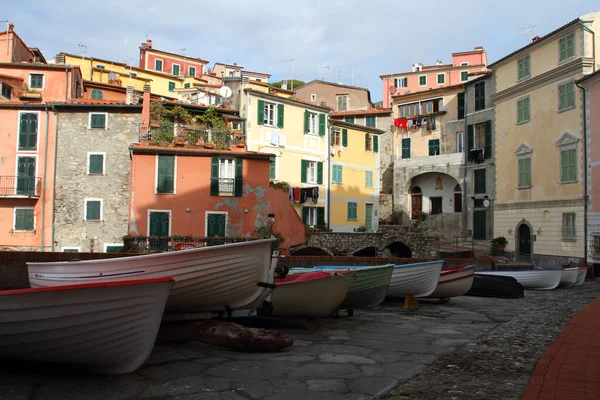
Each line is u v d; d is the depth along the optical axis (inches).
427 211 1879.9
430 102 1895.9
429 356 322.0
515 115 1512.1
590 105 1246.9
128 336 256.1
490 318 519.8
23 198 1211.2
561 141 1330.0
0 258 536.7
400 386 252.7
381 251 1374.3
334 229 1558.8
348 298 506.9
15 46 1566.2
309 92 2364.7
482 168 1658.5
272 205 1177.4
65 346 248.8
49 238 1216.8
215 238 1096.2
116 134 1246.9
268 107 1428.4
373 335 403.9
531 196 1438.2
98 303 244.4
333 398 232.7
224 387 247.9
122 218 1224.8
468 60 2541.8
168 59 2807.6
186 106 1353.3
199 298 365.4
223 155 1158.3
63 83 1448.1
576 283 1061.8
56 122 1248.2
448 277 655.1
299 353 329.1
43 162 1235.9
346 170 1615.4
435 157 1818.4
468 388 239.3
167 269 346.6
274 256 402.9
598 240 1212.5
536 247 1408.7
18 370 265.0
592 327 416.5
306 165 1492.4
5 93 1371.8
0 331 237.9
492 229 1609.3
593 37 1272.1
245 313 396.2
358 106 2368.4
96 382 251.8
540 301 712.4
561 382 237.6
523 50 1476.4
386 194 1968.5
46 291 234.8
